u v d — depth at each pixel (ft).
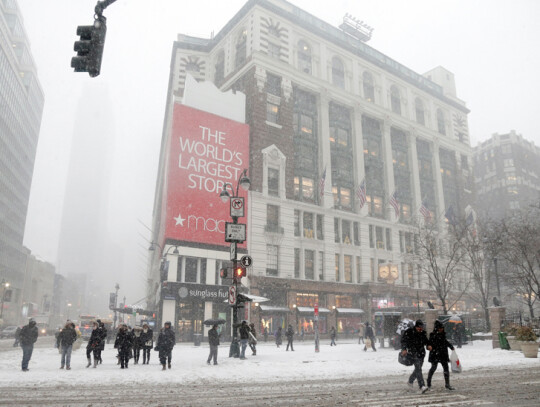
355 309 168.25
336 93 194.18
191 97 154.51
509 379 39.73
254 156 161.48
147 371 49.73
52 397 31.83
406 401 28.86
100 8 29.17
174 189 142.41
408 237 202.28
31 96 380.99
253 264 149.07
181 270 138.41
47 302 418.51
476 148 397.60
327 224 173.78
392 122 215.31
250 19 180.86
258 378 43.62
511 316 101.96
